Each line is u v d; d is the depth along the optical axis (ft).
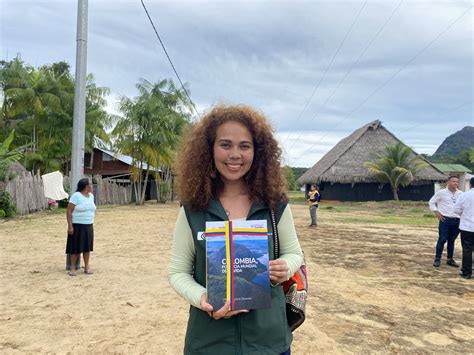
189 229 5.62
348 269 23.93
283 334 5.56
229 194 5.92
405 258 27.73
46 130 92.99
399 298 17.78
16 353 11.50
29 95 85.25
